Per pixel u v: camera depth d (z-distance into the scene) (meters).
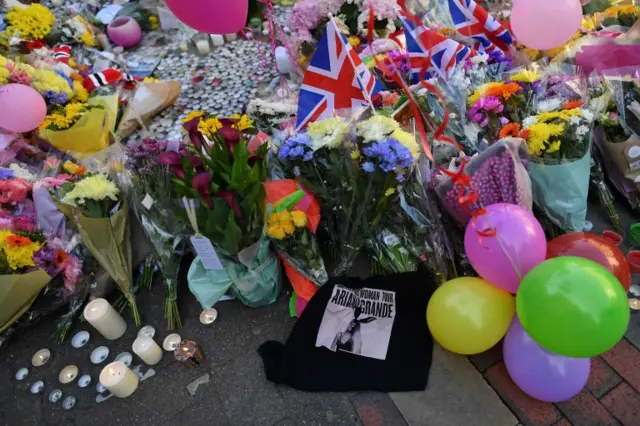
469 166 2.06
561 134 2.02
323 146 1.99
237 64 3.84
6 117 2.67
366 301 2.18
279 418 1.93
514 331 1.78
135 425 1.99
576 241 1.92
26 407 2.10
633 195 2.41
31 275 2.12
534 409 1.84
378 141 1.93
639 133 2.34
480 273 1.83
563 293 1.47
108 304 2.23
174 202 2.02
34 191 2.32
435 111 2.40
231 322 2.28
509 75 2.59
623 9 2.94
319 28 3.07
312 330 2.12
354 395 1.96
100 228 2.15
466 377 1.95
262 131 2.59
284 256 2.20
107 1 4.65
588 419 1.79
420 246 2.26
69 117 2.77
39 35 3.71
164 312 2.36
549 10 2.32
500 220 1.77
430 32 2.44
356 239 2.19
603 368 1.91
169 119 3.40
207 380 2.08
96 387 2.13
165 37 4.23
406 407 1.91
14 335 2.35
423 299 2.17
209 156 2.00
